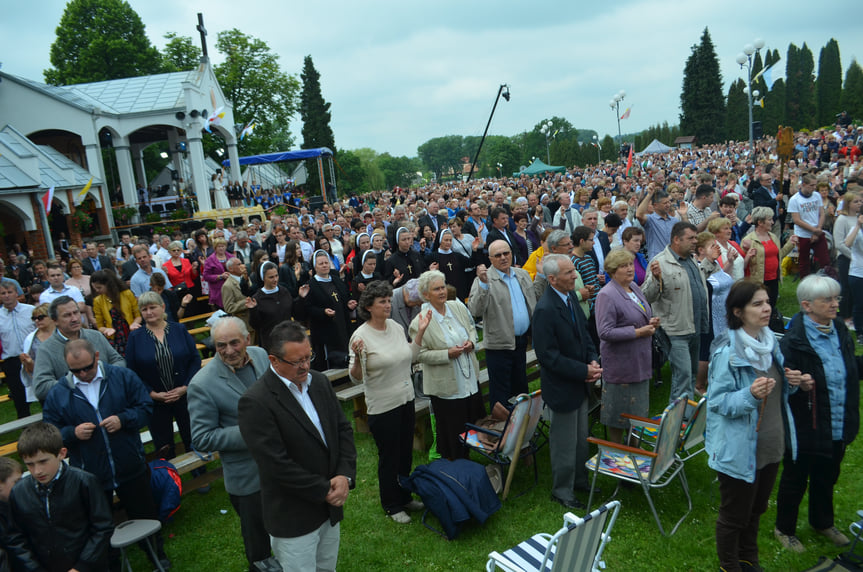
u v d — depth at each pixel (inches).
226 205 1039.6
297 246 362.9
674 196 444.1
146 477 171.3
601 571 149.1
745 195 484.4
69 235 818.2
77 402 160.6
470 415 205.5
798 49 2989.7
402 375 180.1
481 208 392.5
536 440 202.1
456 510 165.0
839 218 289.6
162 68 1563.7
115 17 1504.7
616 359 184.9
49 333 231.9
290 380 126.9
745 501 135.1
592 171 1674.5
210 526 191.0
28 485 138.0
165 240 470.0
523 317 211.3
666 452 164.1
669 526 167.2
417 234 440.8
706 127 2805.1
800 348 142.1
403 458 186.2
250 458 149.2
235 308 304.0
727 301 135.9
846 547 152.5
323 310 277.6
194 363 211.9
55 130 909.2
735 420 134.0
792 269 384.2
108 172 1309.1
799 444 144.9
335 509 127.5
